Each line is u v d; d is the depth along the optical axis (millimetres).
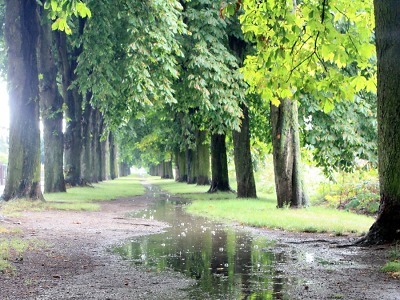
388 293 5359
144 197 27906
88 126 37375
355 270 6723
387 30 8492
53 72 26016
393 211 8664
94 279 6332
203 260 7746
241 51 22422
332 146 20266
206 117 23953
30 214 15148
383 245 8578
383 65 8586
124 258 7977
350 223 12227
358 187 19469
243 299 5219
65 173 32219
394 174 8602
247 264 7355
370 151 20188
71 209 17516
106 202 23141
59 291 5656
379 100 8727
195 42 20156
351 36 8469
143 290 5707
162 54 17844
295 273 6605
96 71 19297
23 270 6820
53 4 8453
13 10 18703
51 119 26312
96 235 10906
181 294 5492
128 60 18172
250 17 9266
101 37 18672
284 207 16250
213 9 20266
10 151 18766
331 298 5188
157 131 40562
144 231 11812
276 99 9727
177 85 22547
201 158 38250
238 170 23797
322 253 8281
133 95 18422
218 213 16016
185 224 13461
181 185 43625
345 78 9141
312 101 18812
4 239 9609
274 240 10078
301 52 9047
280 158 16625
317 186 24516
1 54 25547
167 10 17641
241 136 23562
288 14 8375
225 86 19844
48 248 8867
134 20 17344
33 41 19156
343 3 9578
